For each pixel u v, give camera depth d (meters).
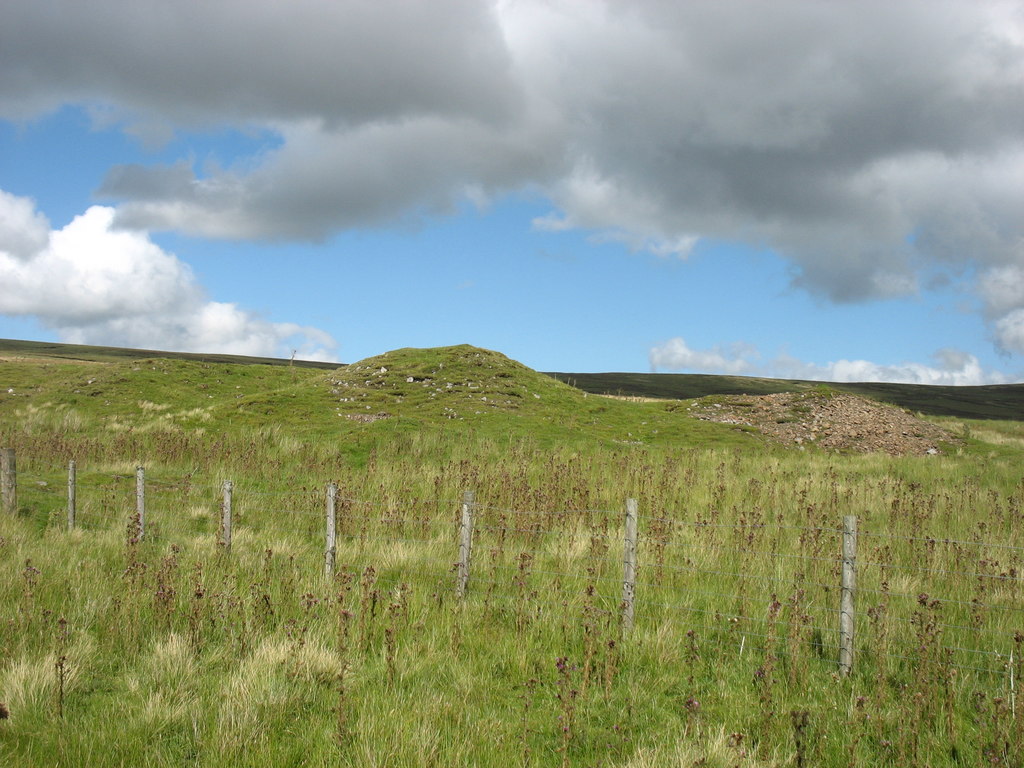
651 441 27.95
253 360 142.50
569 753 5.92
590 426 29.36
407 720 6.23
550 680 7.17
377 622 8.43
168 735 6.06
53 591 9.29
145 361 40.62
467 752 5.74
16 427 28.78
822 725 6.13
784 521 13.80
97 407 32.94
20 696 6.38
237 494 16.62
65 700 6.57
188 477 17.92
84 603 8.94
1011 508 13.75
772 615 7.65
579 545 11.27
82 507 15.03
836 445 29.23
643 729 6.34
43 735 5.93
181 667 7.18
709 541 11.41
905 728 6.03
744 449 27.02
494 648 7.83
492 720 6.35
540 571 10.28
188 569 10.43
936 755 5.93
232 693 6.54
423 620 8.41
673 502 15.59
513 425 28.00
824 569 10.16
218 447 21.91
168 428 26.23
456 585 9.46
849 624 7.31
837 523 13.38
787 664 7.47
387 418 28.09
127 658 7.54
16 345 130.00
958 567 9.81
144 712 6.23
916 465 23.47
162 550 11.59
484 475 17.81
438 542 11.93
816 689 7.02
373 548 11.98
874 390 118.56
